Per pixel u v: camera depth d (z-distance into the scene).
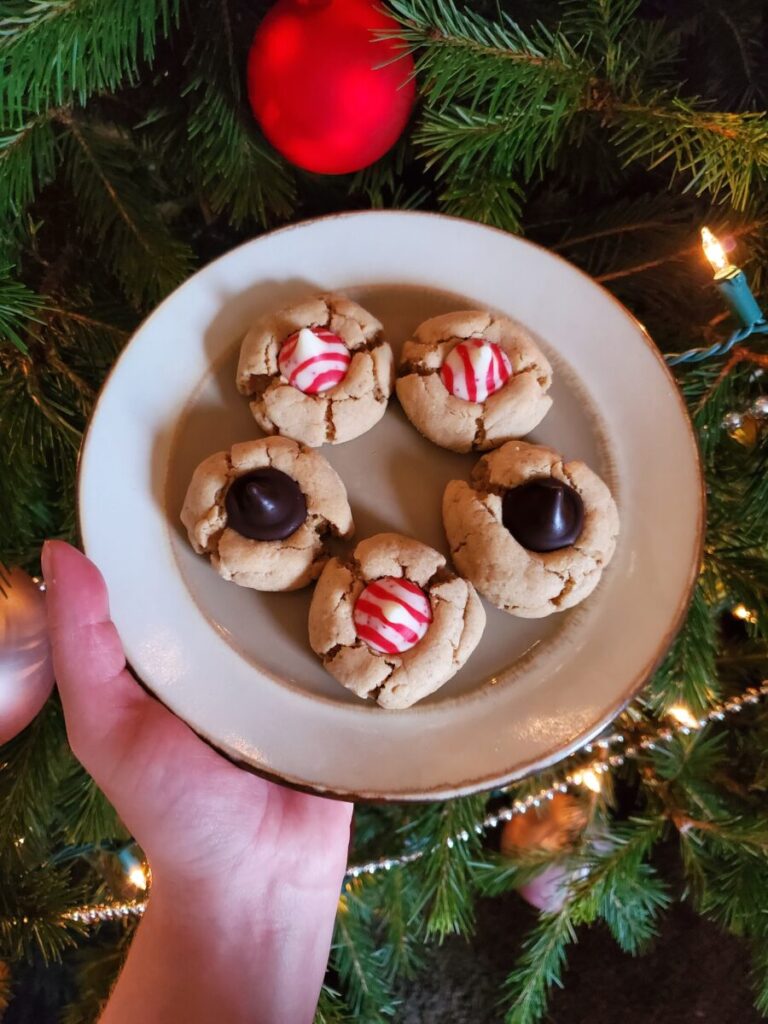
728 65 0.26
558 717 0.24
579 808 0.30
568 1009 0.37
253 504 0.23
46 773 0.25
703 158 0.22
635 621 0.25
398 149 0.26
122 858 0.29
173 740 0.23
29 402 0.24
